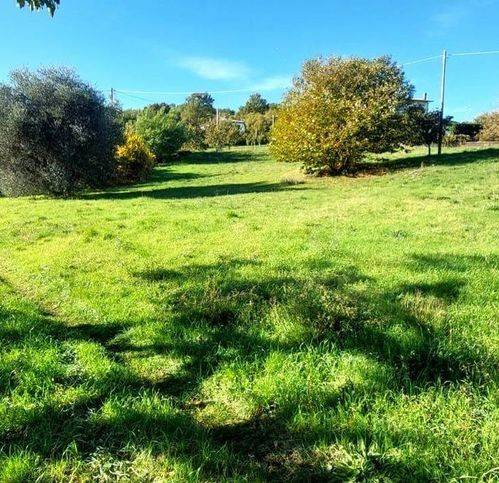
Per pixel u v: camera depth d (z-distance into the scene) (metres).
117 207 17.73
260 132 84.81
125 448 3.23
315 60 30.64
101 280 7.38
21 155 25.08
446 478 2.78
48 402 3.82
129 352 4.85
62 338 5.20
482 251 7.88
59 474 3.01
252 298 5.99
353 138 27.81
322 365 4.21
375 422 3.33
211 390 4.04
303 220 12.30
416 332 4.60
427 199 15.64
